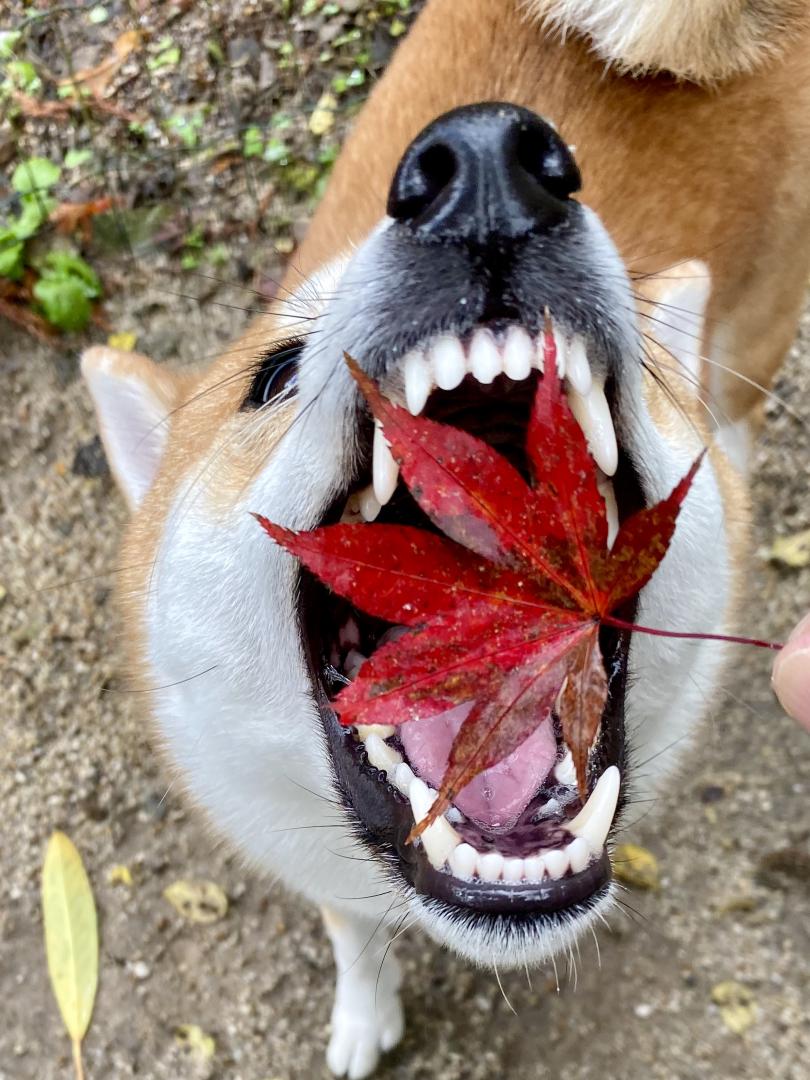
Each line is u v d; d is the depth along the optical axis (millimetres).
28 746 488
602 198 383
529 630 201
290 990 434
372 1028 410
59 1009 432
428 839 235
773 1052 410
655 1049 413
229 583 268
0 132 640
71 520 545
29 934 450
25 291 593
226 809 315
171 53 662
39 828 471
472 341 216
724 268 420
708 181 407
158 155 627
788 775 462
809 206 445
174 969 440
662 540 204
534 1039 417
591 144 388
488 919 237
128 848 467
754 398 491
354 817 271
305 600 263
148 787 478
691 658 291
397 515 276
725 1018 416
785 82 420
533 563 202
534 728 198
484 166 206
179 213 614
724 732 474
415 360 218
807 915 434
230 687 278
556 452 202
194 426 316
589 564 203
